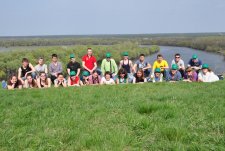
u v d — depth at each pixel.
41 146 6.49
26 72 17.91
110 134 6.97
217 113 8.56
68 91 13.89
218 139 6.55
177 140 6.69
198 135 6.88
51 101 11.30
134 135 7.07
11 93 14.03
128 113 8.80
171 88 14.17
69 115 8.85
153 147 6.34
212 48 102.56
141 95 12.20
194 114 8.59
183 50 109.94
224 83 14.98
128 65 19.62
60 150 6.41
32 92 14.09
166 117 8.44
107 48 81.50
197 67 19.05
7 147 6.51
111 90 13.86
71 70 18.95
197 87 14.23
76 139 6.92
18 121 8.41
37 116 9.07
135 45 100.44
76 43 174.00
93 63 19.91
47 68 20.47
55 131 7.41
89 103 10.84
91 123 8.13
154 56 84.44
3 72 57.34
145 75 19.73
